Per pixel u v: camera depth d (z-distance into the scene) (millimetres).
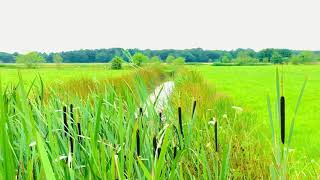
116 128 1929
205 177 1596
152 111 2102
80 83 9922
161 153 1114
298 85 25328
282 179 1256
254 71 54031
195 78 17891
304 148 6094
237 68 67562
